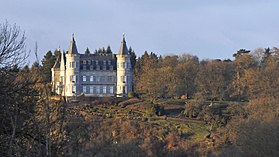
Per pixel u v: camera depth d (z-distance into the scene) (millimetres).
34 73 16719
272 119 53375
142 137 70250
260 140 45906
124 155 57344
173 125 79500
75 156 14148
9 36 17750
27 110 15148
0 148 15086
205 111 82812
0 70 16922
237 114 77938
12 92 15719
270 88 97562
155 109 88188
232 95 105438
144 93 109750
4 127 15250
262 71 103875
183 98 108312
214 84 109750
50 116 13328
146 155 64125
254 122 51750
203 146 68000
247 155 46625
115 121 74250
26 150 14867
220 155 55750
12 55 17641
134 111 90312
